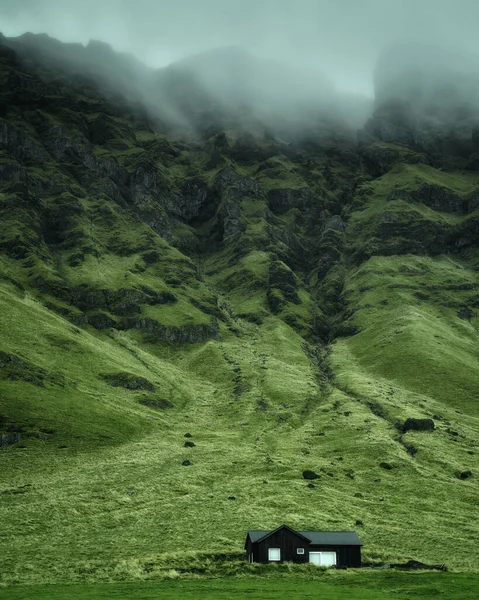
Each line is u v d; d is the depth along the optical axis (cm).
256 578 7406
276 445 16475
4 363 18962
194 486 12575
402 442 16512
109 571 7444
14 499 11325
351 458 15212
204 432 17975
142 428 17688
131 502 11406
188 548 8881
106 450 15262
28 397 17300
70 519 10269
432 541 9762
